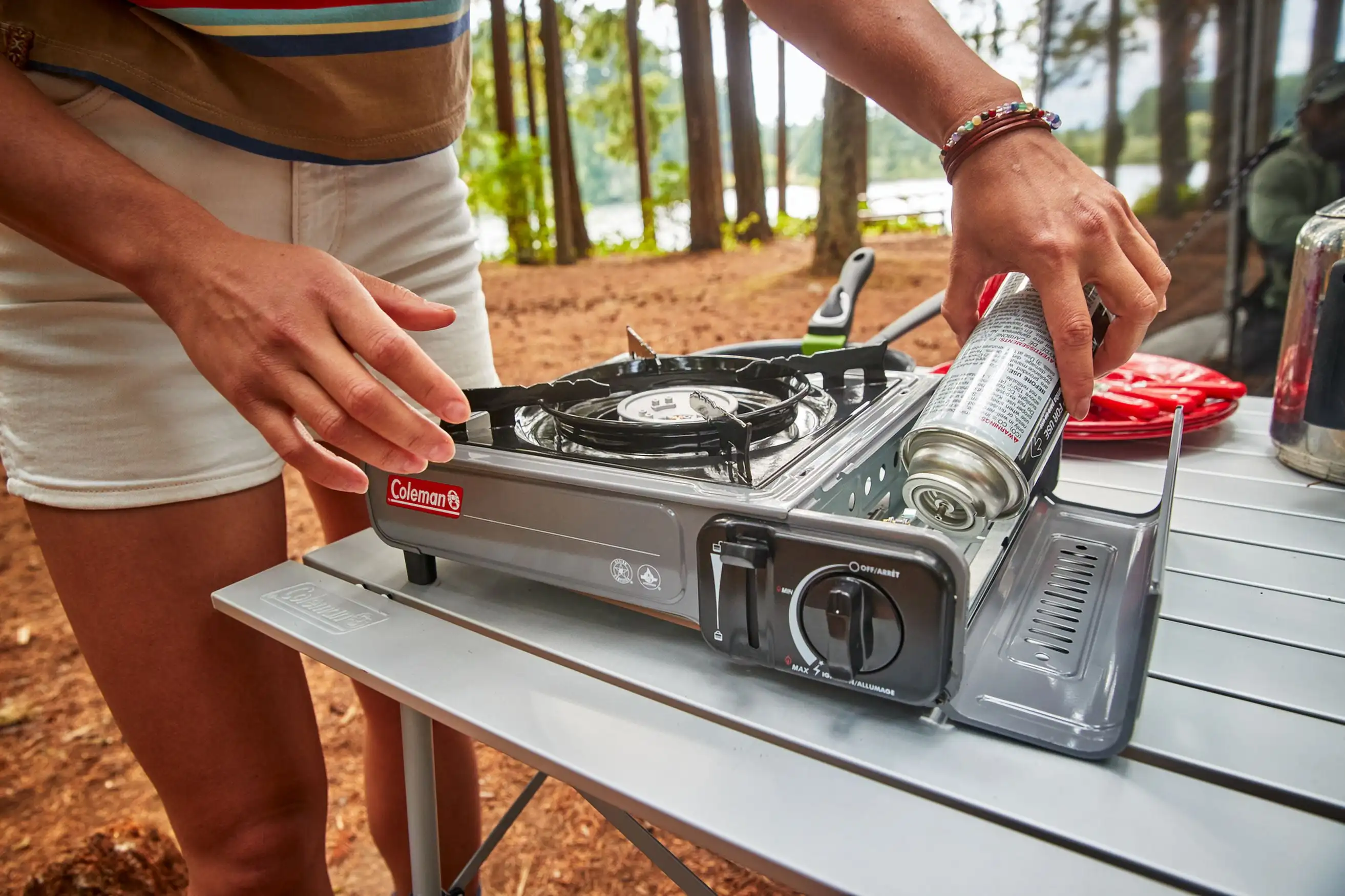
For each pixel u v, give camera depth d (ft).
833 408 2.09
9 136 1.59
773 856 1.21
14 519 10.14
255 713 2.40
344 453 3.00
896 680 1.41
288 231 2.52
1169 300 6.72
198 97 2.15
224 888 2.42
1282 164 6.02
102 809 5.58
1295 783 1.26
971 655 1.60
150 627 2.25
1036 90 6.80
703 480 1.63
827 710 1.53
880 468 1.89
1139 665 1.28
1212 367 6.72
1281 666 1.56
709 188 18.86
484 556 1.92
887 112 2.23
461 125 2.75
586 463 1.77
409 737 2.19
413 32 2.31
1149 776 1.32
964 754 1.39
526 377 13.17
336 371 1.45
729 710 1.54
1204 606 1.78
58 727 6.42
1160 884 1.13
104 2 2.02
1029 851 1.20
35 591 8.50
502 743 1.51
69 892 4.09
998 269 1.92
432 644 1.86
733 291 15.84
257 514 2.43
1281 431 2.60
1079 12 6.40
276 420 1.56
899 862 1.19
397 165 2.69
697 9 17.17
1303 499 2.37
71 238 1.63
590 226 23.72
